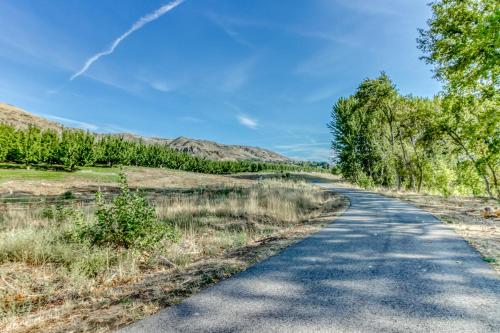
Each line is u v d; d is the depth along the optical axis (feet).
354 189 109.19
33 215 37.76
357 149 142.51
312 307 12.76
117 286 17.63
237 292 14.62
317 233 29.35
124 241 24.59
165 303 13.56
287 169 426.92
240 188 80.07
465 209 47.14
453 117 94.58
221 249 26.30
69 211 30.25
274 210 45.93
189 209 43.57
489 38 51.62
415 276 16.56
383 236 27.40
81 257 20.77
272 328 11.00
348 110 140.36
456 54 58.70
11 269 19.31
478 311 12.24
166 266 21.50
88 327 11.66
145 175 154.92
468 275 16.65
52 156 162.09
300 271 17.63
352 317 11.79
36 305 15.25
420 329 10.81
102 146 210.38
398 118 121.19
